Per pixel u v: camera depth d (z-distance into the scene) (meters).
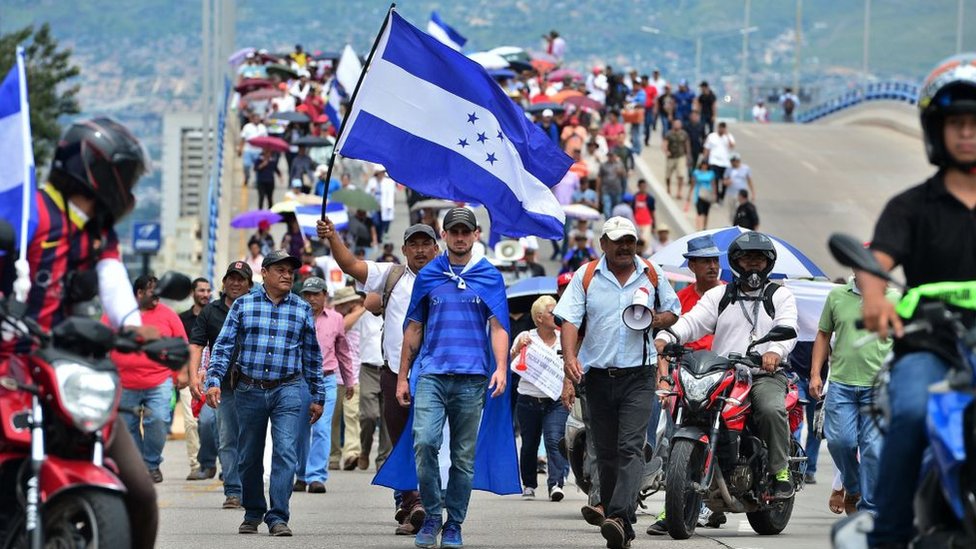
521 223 23.61
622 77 98.81
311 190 72.44
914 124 115.62
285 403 21.08
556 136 72.62
